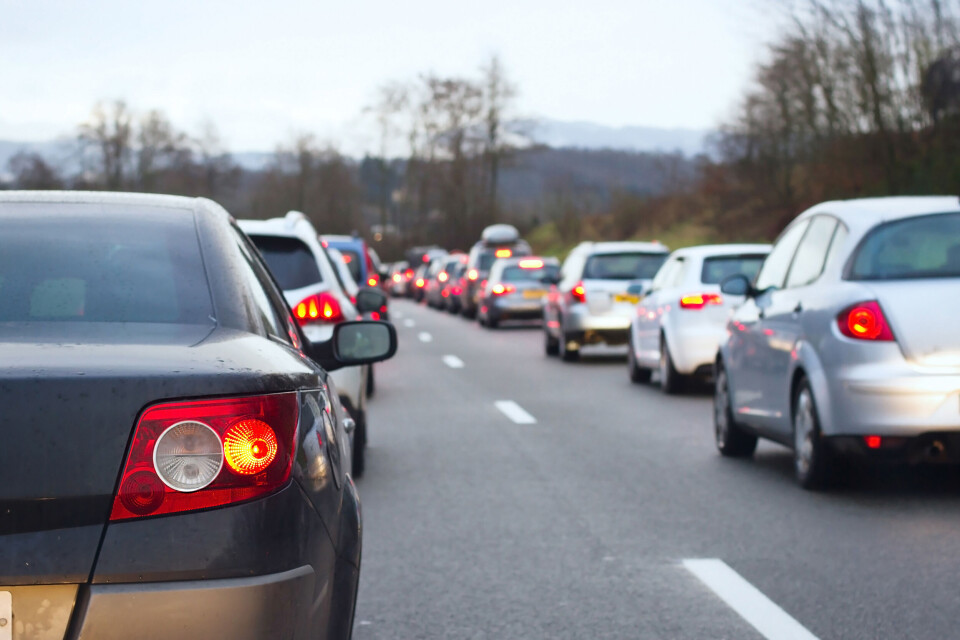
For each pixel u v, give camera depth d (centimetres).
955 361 775
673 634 523
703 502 829
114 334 316
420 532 740
